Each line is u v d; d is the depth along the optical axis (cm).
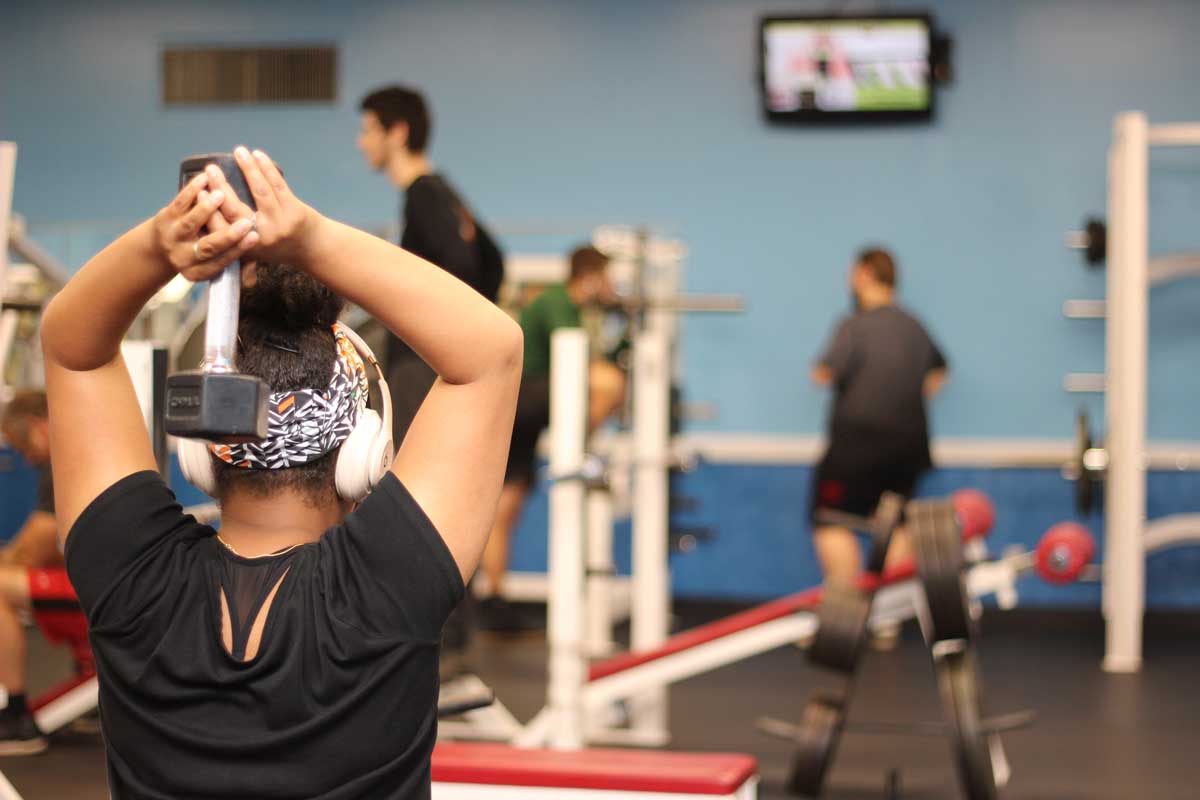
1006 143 673
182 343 178
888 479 542
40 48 722
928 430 545
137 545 98
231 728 92
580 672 347
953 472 659
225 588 96
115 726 96
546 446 673
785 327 684
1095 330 665
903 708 447
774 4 688
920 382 543
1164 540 552
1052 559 367
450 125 704
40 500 349
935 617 307
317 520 102
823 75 674
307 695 92
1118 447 540
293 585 95
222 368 85
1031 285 670
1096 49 668
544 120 700
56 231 364
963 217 674
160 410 168
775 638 343
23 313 329
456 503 97
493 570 585
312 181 711
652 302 456
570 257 504
